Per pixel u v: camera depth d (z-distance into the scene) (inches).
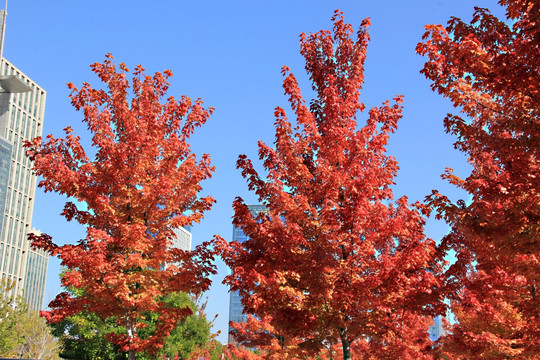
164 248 609.9
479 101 414.3
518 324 617.3
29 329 1800.0
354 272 496.1
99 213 609.6
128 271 605.3
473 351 596.7
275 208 511.2
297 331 531.5
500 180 400.8
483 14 391.2
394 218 490.9
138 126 646.5
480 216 383.2
